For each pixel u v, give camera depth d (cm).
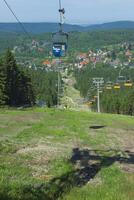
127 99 13012
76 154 1758
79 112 4309
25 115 3594
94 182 1316
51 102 13788
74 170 1453
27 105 9250
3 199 994
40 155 1650
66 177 1318
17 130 2470
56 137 2197
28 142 1984
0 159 1531
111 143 2139
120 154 1830
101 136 2361
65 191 1165
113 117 3962
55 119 3284
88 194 1166
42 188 1161
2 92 8256
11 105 8725
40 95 14125
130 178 1387
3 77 8331
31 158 1588
